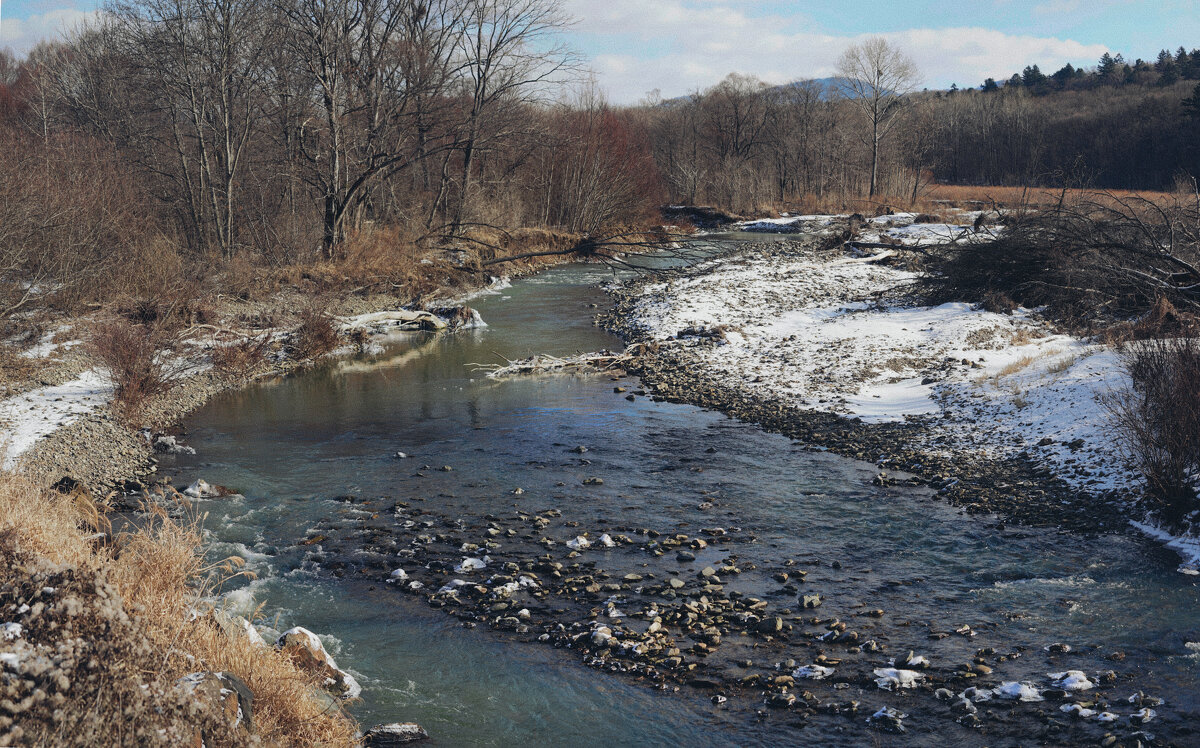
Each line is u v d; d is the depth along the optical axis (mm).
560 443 14148
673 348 21109
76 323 20797
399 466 13039
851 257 37500
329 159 31625
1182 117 90875
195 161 31781
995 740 6055
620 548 9852
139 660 4328
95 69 35875
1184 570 8773
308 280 27969
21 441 13109
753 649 7488
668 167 80500
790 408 15867
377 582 9031
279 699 5375
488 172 44719
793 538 10086
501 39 37438
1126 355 13797
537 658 7426
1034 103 121250
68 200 22531
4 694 3645
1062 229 21766
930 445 13336
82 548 6410
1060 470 11695
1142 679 6781
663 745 6121
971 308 22594
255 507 11297
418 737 6152
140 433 14703
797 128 81625
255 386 18766
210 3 28062
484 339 23656
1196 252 20797
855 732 6219
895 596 8500
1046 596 8391
